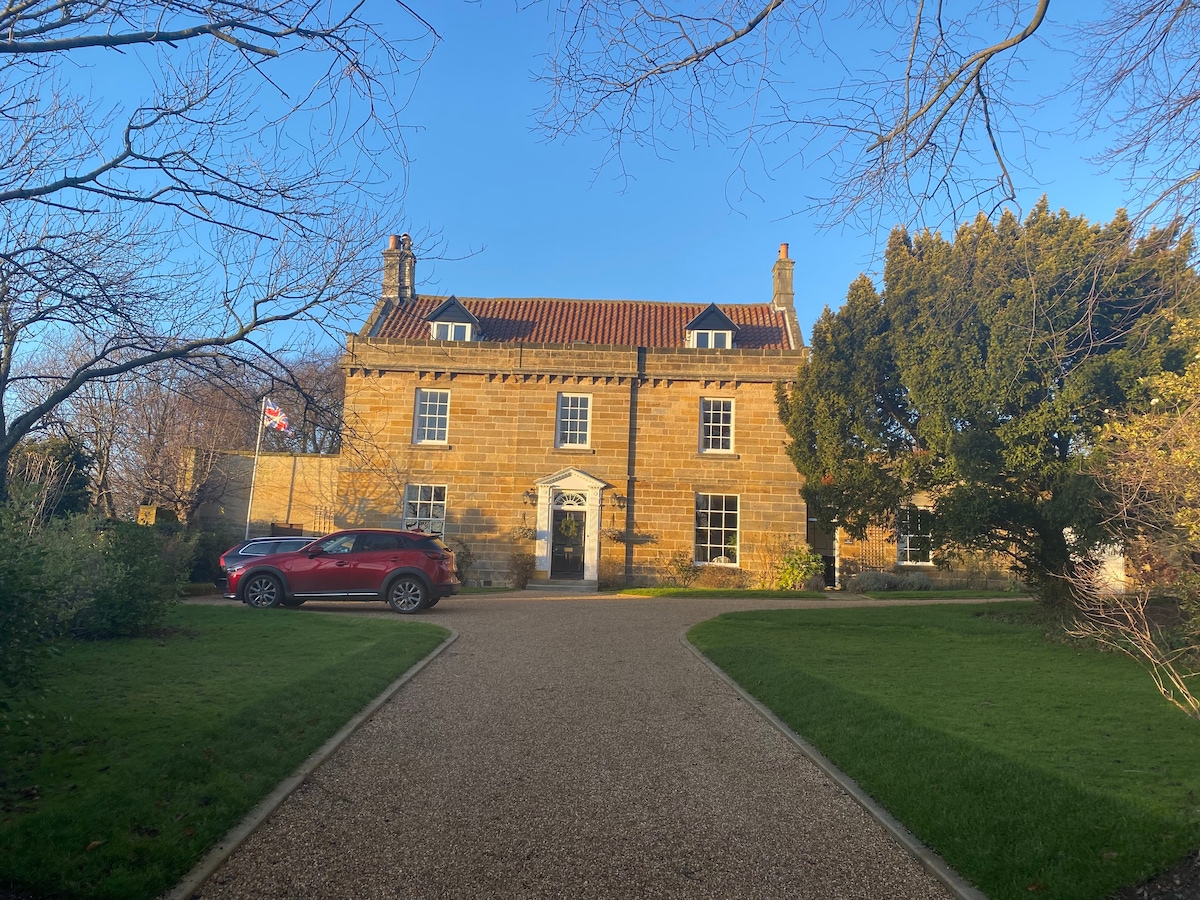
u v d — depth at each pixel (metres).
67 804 4.90
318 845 4.67
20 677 5.71
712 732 7.25
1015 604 17.88
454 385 24.52
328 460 26.72
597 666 10.16
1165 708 7.88
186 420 24.08
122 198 6.12
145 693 7.74
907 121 5.42
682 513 24.12
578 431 24.58
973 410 14.38
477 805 5.35
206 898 4.02
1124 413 11.95
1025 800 5.10
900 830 4.96
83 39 5.33
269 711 6.99
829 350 18.27
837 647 11.72
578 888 4.22
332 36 5.48
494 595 20.61
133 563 11.67
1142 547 10.38
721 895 4.18
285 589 15.78
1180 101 4.94
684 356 24.55
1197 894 3.98
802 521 24.09
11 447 6.18
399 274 27.05
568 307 28.48
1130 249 5.37
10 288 5.98
